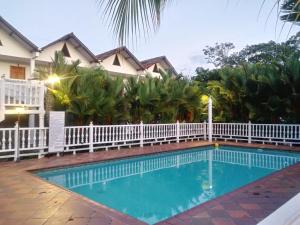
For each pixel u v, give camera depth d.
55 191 5.84
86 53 19.25
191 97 15.83
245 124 14.88
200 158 11.77
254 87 15.30
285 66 14.58
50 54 17.78
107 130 11.84
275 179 7.20
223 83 16.27
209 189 7.38
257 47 30.78
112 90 13.08
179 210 5.71
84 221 4.25
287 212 1.39
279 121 15.30
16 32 15.09
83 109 11.82
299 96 13.90
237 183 7.98
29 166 8.32
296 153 12.17
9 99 9.30
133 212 5.59
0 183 6.43
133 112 14.62
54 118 9.99
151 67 24.86
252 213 4.72
